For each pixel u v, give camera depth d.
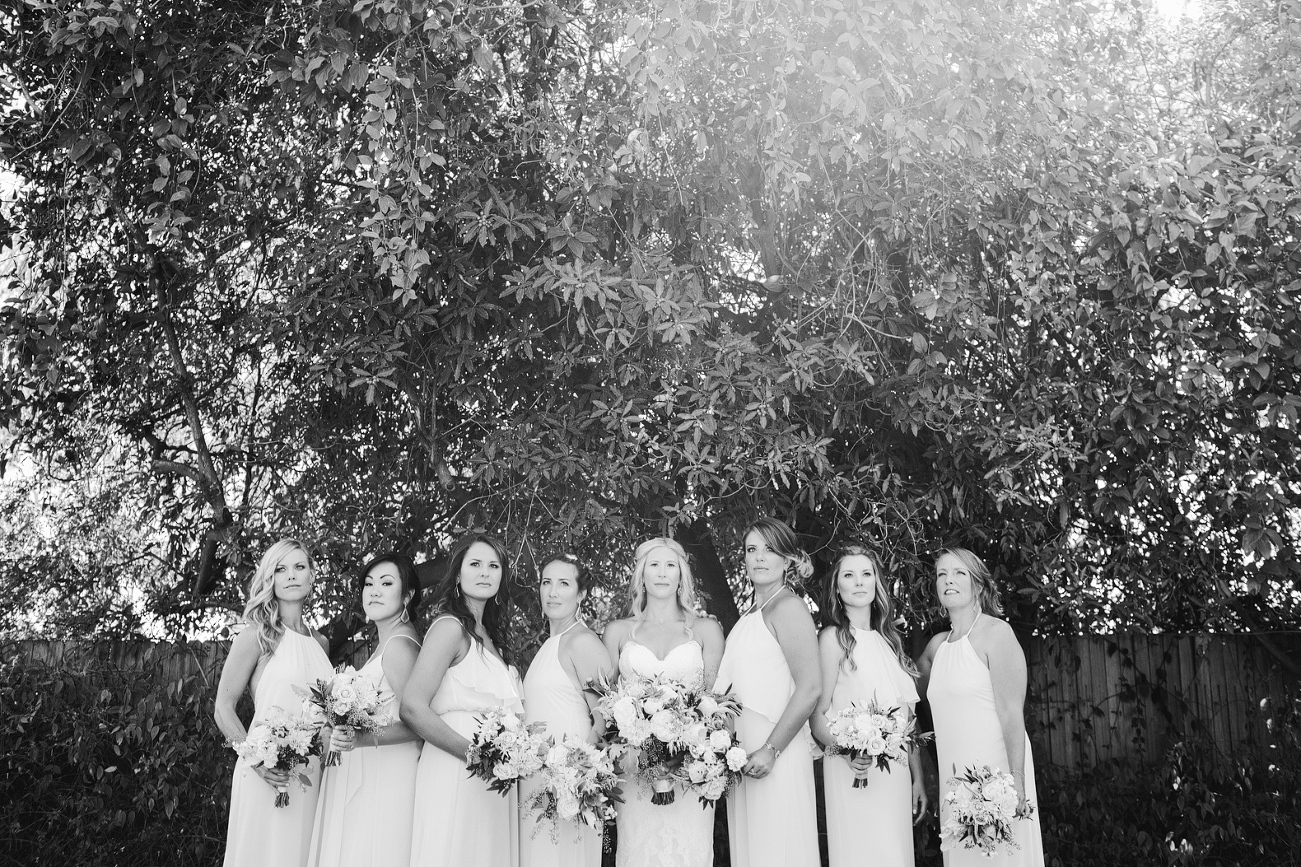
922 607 5.53
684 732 3.83
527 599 5.84
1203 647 6.37
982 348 5.34
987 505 5.63
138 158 5.38
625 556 5.77
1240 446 5.07
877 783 4.22
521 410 5.32
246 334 6.19
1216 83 5.59
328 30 4.59
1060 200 4.80
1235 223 4.68
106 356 6.17
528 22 4.83
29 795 6.48
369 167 4.77
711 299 5.44
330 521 6.39
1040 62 4.43
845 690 4.31
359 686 3.84
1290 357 4.81
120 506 6.94
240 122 5.52
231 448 6.77
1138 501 5.36
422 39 4.66
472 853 3.93
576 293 4.43
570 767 3.75
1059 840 6.37
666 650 4.37
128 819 6.42
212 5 5.22
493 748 3.75
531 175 5.13
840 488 5.28
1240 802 6.21
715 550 6.49
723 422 4.86
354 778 4.14
